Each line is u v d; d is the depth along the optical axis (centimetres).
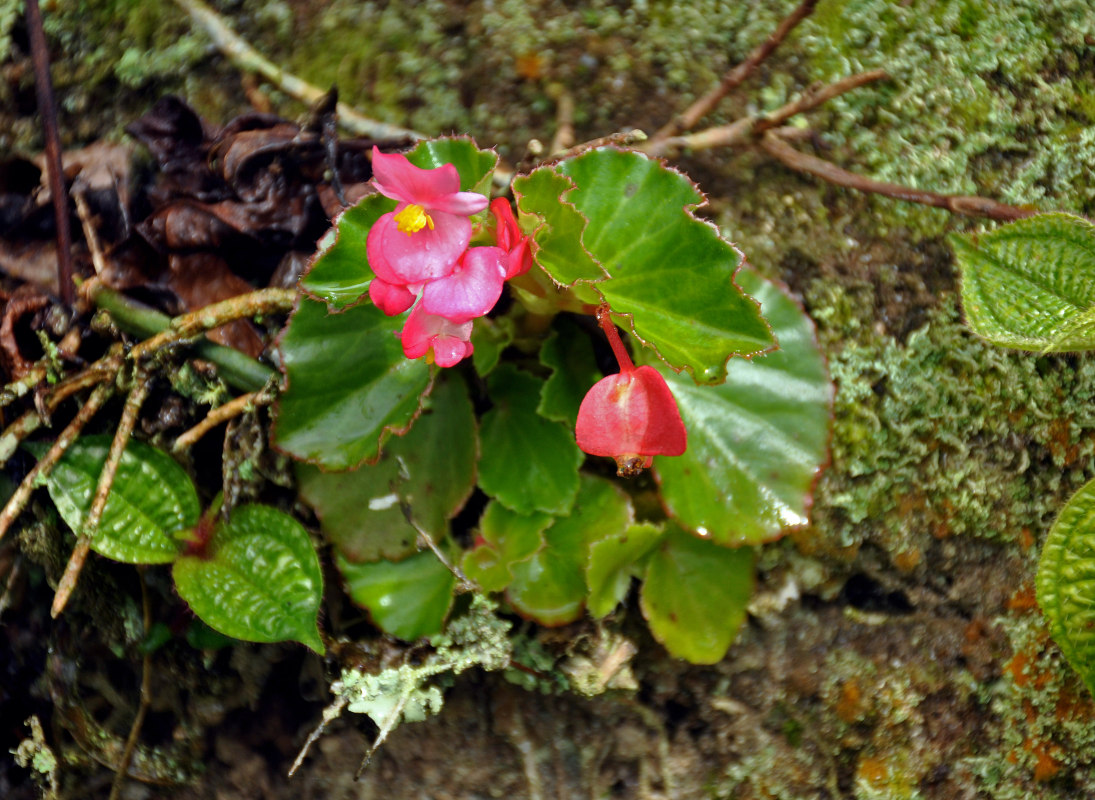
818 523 51
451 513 50
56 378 49
